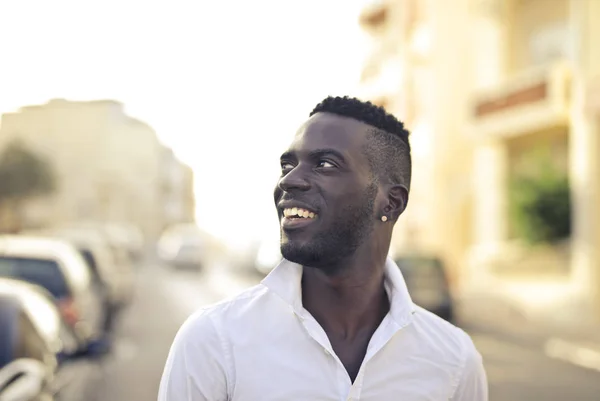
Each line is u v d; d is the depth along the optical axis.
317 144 1.69
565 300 17.27
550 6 20.19
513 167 21.39
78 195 65.94
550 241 19.73
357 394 1.65
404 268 14.31
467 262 24.06
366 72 35.88
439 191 27.81
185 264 36.88
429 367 1.75
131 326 14.14
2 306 4.38
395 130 1.81
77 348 5.35
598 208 16.45
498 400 8.10
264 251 31.61
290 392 1.62
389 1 32.72
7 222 41.66
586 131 16.73
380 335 1.71
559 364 10.67
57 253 8.21
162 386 1.68
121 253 18.05
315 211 1.67
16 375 3.64
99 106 69.06
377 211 1.75
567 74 17.52
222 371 1.63
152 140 78.00
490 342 13.05
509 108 19.44
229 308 1.70
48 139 61.56
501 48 21.20
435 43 28.12
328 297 1.74
